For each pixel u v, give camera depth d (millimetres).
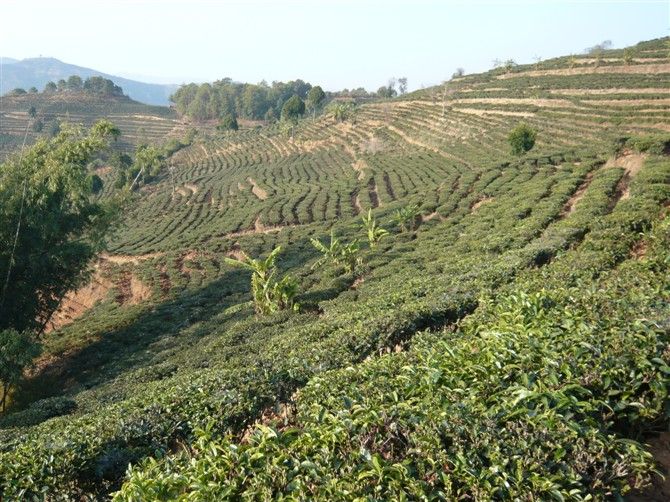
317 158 97188
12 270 28734
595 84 82750
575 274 13688
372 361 9438
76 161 30766
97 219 32812
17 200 27953
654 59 90438
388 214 46750
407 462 5566
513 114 84375
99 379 23047
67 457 8773
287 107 122312
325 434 6270
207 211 69188
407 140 91500
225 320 27047
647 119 59969
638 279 11141
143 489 6133
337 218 51781
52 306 32094
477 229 32062
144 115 186250
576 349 7539
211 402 9945
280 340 16234
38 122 141625
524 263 17234
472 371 7641
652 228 18031
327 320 17328
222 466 6203
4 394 25438
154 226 64625
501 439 5812
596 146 53750
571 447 5727
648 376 6945
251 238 48812
